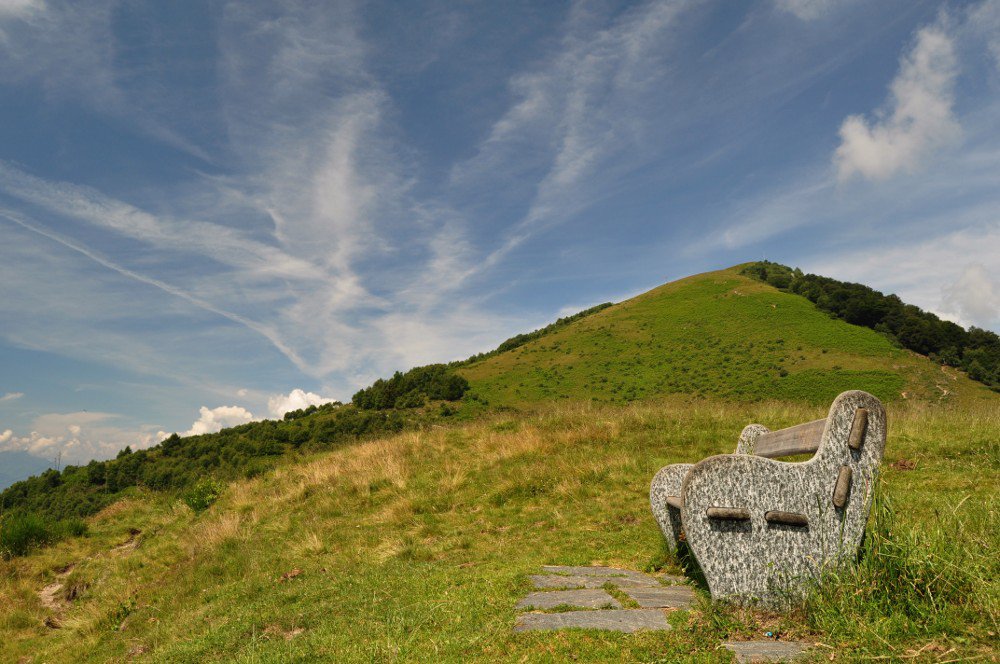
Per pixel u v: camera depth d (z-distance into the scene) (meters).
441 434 13.79
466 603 4.27
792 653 2.76
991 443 8.47
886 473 7.89
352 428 63.66
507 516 8.35
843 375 82.31
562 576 4.83
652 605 3.74
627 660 2.88
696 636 3.05
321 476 11.74
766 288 133.50
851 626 2.90
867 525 3.48
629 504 7.89
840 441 3.51
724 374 92.25
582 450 10.86
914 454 8.60
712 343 108.94
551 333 143.50
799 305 118.62
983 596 2.89
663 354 108.62
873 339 95.75
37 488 34.91
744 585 3.45
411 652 3.52
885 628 2.81
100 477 35.91
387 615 4.41
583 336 129.00
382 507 9.71
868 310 105.38
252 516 10.63
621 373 102.69
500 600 4.15
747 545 3.48
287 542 8.70
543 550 6.44
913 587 3.08
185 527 11.61
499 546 6.99
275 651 4.15
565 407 15.20
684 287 147.25
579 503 8.28
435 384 102.00
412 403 93.88
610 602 3.83
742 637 3.08
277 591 6.45
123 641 6.49
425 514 8.97
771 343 101.94
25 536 11.55
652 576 4.87
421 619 4.12
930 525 3.99
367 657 3.56
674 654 2.85
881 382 78.12
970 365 81.31
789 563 3.44
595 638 3.17
